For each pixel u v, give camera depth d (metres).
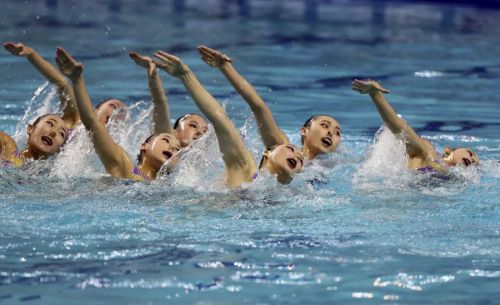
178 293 10.63
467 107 25.14
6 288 10.73
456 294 10.72
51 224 13.51
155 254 12.12
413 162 17.53
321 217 14.15
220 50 33.88
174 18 42.91
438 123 23.16
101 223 13.62
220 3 49.78
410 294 10.71
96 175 16.09
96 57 31.62
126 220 13.80
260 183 15.54
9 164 16.64
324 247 12.53
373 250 12.42
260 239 12.88
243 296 10.55
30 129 17.41
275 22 42.28
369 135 21.67
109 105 19.77
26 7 46.03
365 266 11.70
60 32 37.25
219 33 38.22
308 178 16.48
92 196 15.05
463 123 23.17
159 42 35.28
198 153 16.83
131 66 30.08
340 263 11.80
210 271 11.44
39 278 11.10
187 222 13.73
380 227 13.63
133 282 10.98
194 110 24.19
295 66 31.09
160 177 16.23
